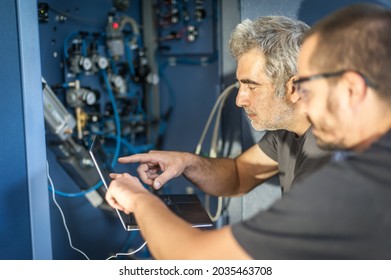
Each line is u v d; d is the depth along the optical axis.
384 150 0.74
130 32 2.34
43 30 1.92
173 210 1.37
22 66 1.26
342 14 0.80
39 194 1.33
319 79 0.80
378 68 0.76
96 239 2.26
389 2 1.51
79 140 2.03
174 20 2.47
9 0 1.24
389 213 0.71
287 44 1.29
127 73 2.35
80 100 2.02
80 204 2.17
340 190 0.73
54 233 2.05
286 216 0.76
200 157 1.65
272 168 1.70
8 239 1.28
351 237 0.72
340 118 0.80
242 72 1.34
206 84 2.49
